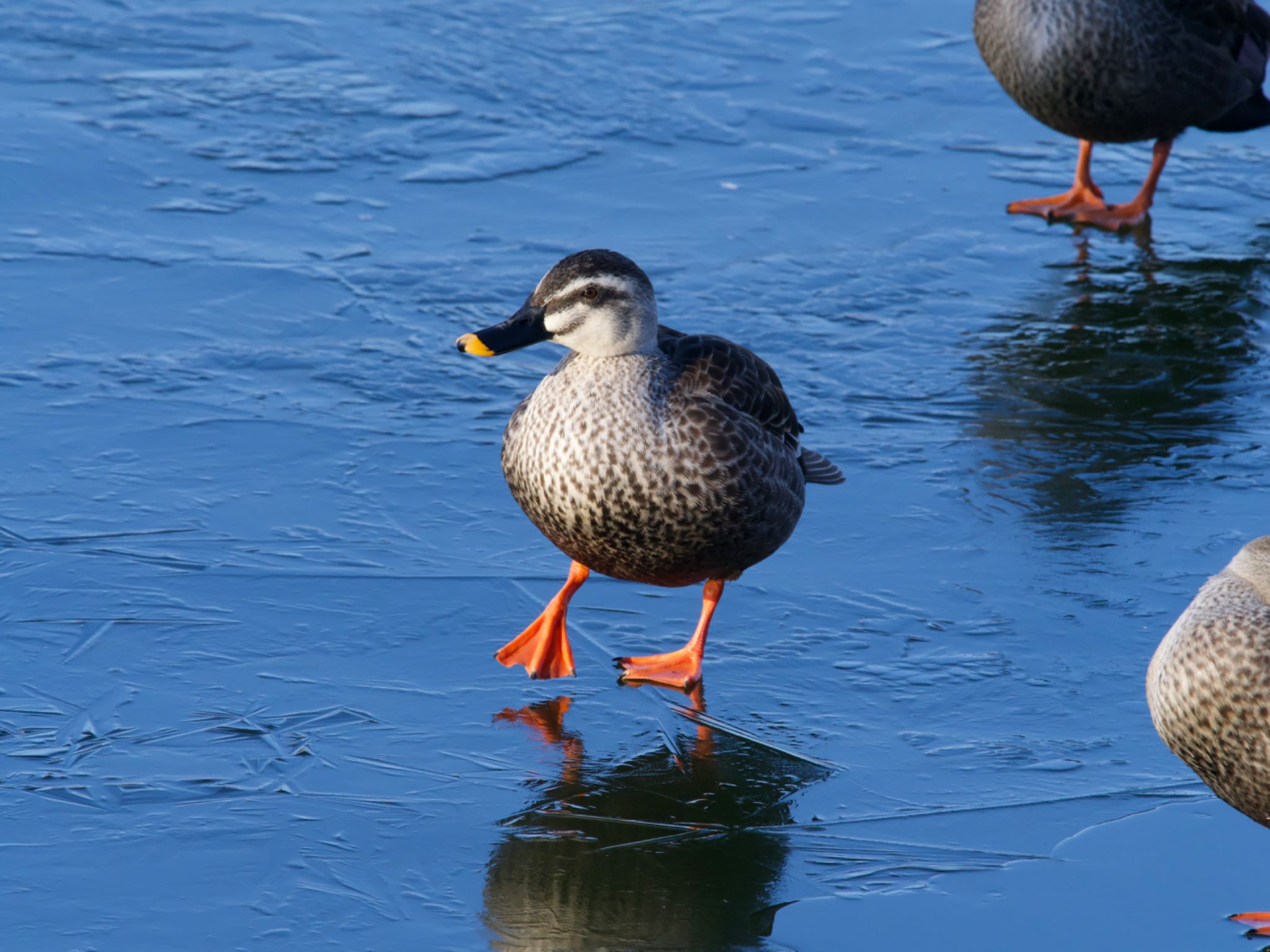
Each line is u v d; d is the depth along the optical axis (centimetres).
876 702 895
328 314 1405
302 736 841
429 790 800
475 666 925
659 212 1647
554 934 695
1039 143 1878
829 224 1641
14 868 721
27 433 1170
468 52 1992
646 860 750
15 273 1441
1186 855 764
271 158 1705
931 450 1211
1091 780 824
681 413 890
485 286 1470
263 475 1134
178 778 796
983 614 986
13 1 2058
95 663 897
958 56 2067
